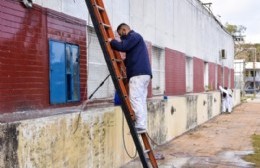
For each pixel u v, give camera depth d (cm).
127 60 665
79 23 773
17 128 509
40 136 561
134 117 656
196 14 1867
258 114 2380
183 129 1477
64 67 716
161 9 1312
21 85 593
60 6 706
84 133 702
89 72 836
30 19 617
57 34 694
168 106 1280
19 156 512
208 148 1162
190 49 1745
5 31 558
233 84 3384
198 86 1928
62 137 623
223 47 2770
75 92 759
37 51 634
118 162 873
